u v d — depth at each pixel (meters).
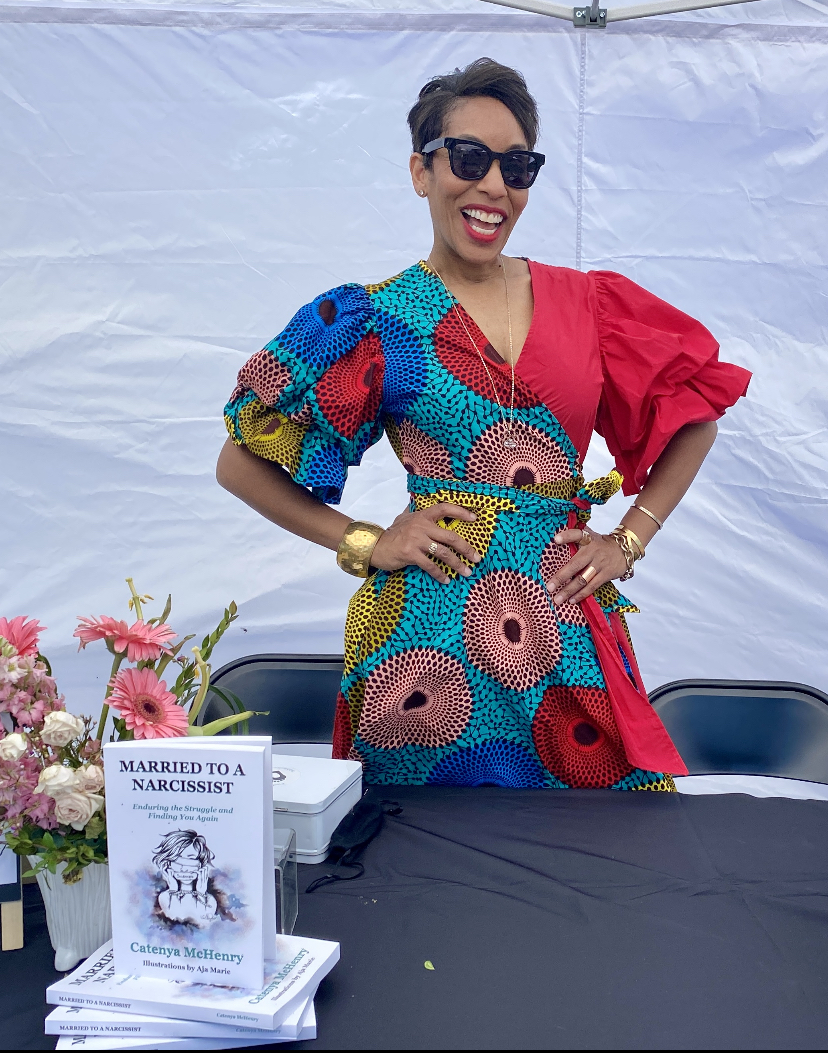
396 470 2.22
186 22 1.93
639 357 1.55
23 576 2.06
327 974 0.87
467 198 1.49
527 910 0.99
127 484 2.07
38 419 2.02
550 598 1.48
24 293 1.98
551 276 1.60
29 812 0.87
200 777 0.82
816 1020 0.80
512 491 1.48
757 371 2.11
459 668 1.46
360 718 1.49
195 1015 0.78
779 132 2.02
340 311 1.51
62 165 1.95
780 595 2.18
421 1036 0.77
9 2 1.88
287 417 1.53
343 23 1.96
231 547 2.14
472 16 1.97
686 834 1.20
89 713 2.12
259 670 2.04
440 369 1.48
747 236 2.06
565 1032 0.78
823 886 1.04
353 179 2.03
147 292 2.02
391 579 1.51
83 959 0.90
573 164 2.04
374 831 1.20
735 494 2.16
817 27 1.98
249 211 2.02
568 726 1.50
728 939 0.93
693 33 1.98
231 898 0.81
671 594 2.21
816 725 1.93
